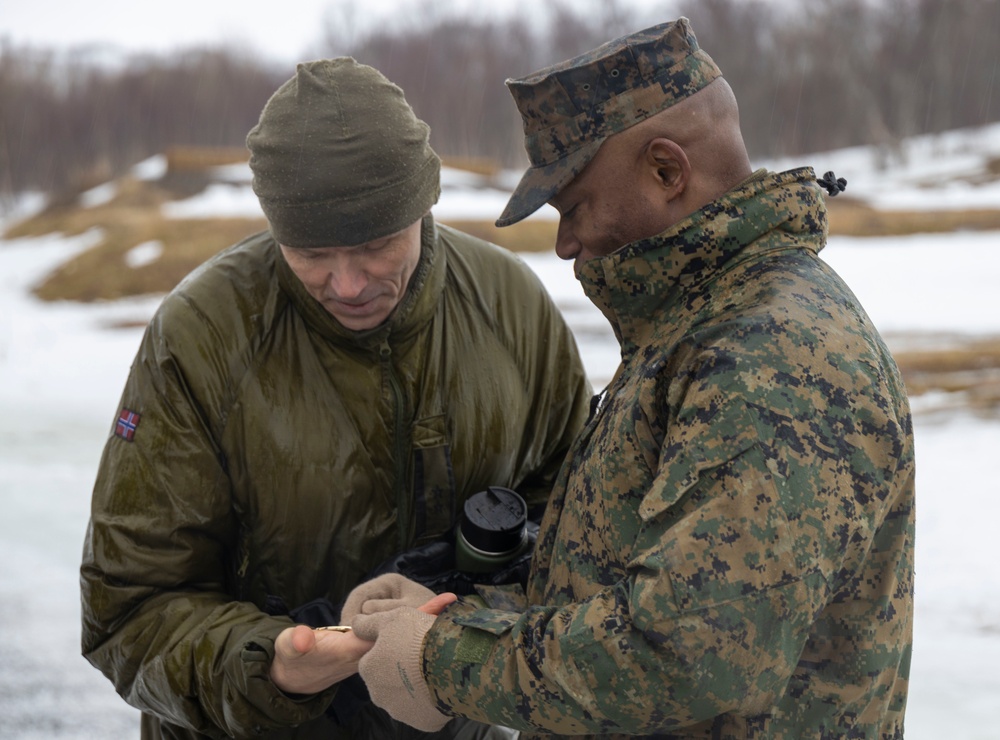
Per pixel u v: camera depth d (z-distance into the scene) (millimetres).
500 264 2229
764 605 1288
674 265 1541
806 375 1353
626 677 1304
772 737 1452
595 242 1621
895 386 1478
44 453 8273
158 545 1888
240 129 69000
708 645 1277
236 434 1932
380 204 1794
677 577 1284
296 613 1927
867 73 62281
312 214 1778
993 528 5742
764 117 62188
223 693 1764
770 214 1520
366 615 1626
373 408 1996
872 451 1361
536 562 1714
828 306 1436
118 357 14008
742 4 68562
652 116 1544
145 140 67125
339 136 1777
